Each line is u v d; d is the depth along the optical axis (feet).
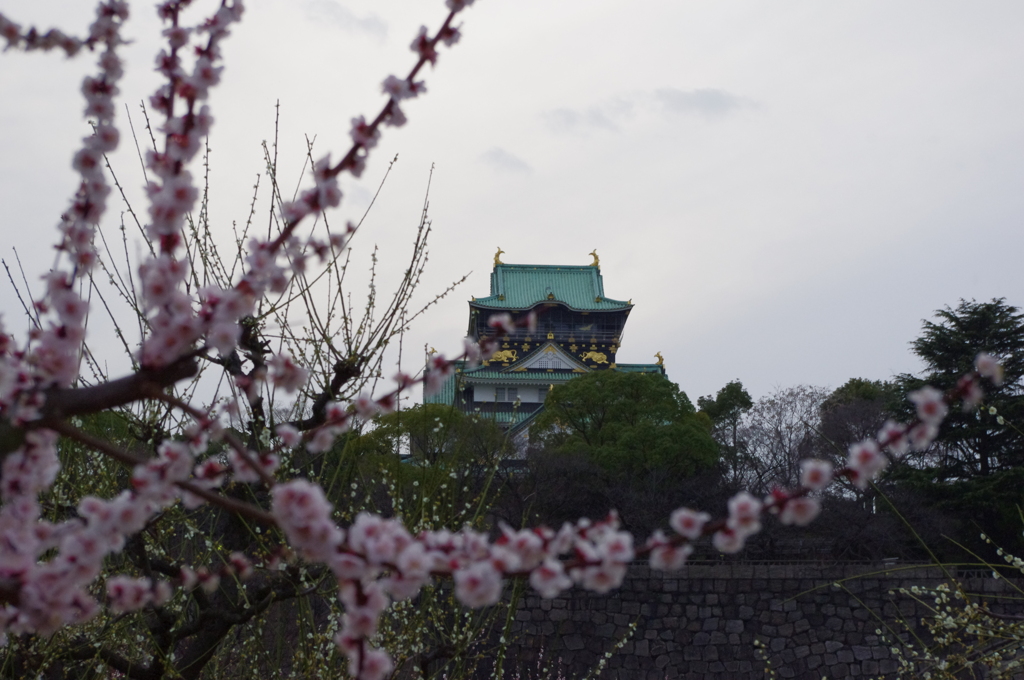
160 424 24.03
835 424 148.25
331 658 25.57
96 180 11.63
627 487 123.65
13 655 22.26
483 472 74.69
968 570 103.09
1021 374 124.26
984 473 123.85
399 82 11.29
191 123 11.39
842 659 101.91
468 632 30.76
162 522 25.38
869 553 114.01
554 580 9.41
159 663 25.30
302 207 11.55
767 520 116.57
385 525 9.82
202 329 10.78
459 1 11.23
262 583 28.14
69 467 24.08
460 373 29.91
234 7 11.88
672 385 146.72
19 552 10.21
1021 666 29.99
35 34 11.09
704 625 105.09
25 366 10.87
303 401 25.99
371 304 27.07
